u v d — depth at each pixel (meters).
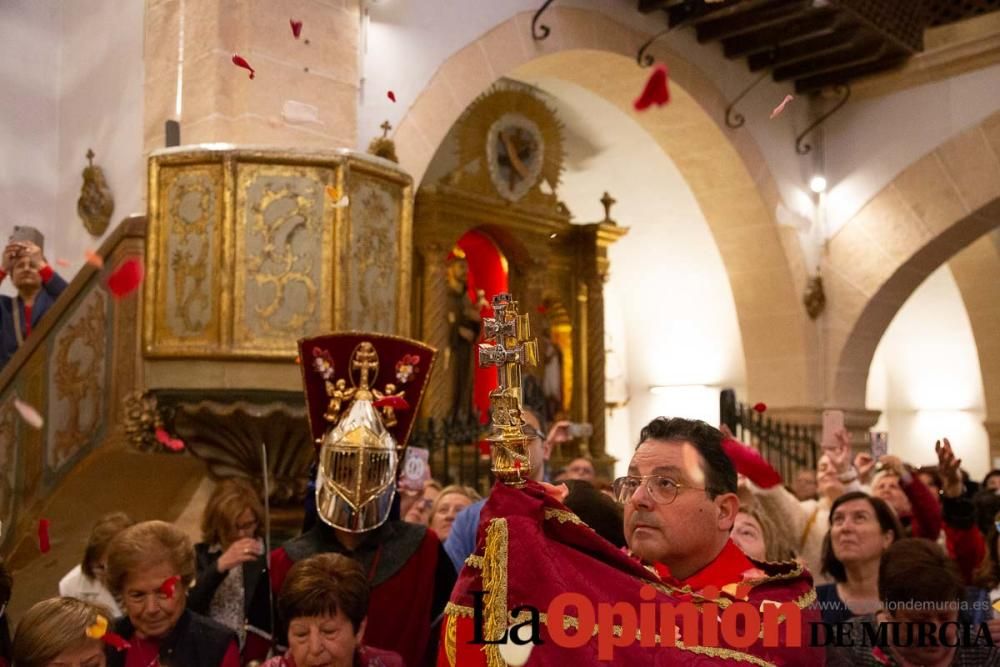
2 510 5.46
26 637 2.53
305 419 5.10
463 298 9.23
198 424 5.16
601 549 1.77
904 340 13.84
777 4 8.81
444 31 7.31
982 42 9.41
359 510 3.21
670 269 11.46
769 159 10.04
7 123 7.20
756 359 10.39
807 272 10.24
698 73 9.30
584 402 10.12
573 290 10.23
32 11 7.40
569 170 10.88
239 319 5.00
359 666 2.87
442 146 8.95
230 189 5.04
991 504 4.50
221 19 6.01
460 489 4.79
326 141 6.26
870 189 10.21
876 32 9.18
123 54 6.82
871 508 3.57
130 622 3.00
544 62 8.41
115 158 6.78
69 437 5.31
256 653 3.21
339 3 6.45
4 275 5.57
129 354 5.15
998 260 12.27
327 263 5.10
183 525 5.75
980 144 9.53
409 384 3.61
